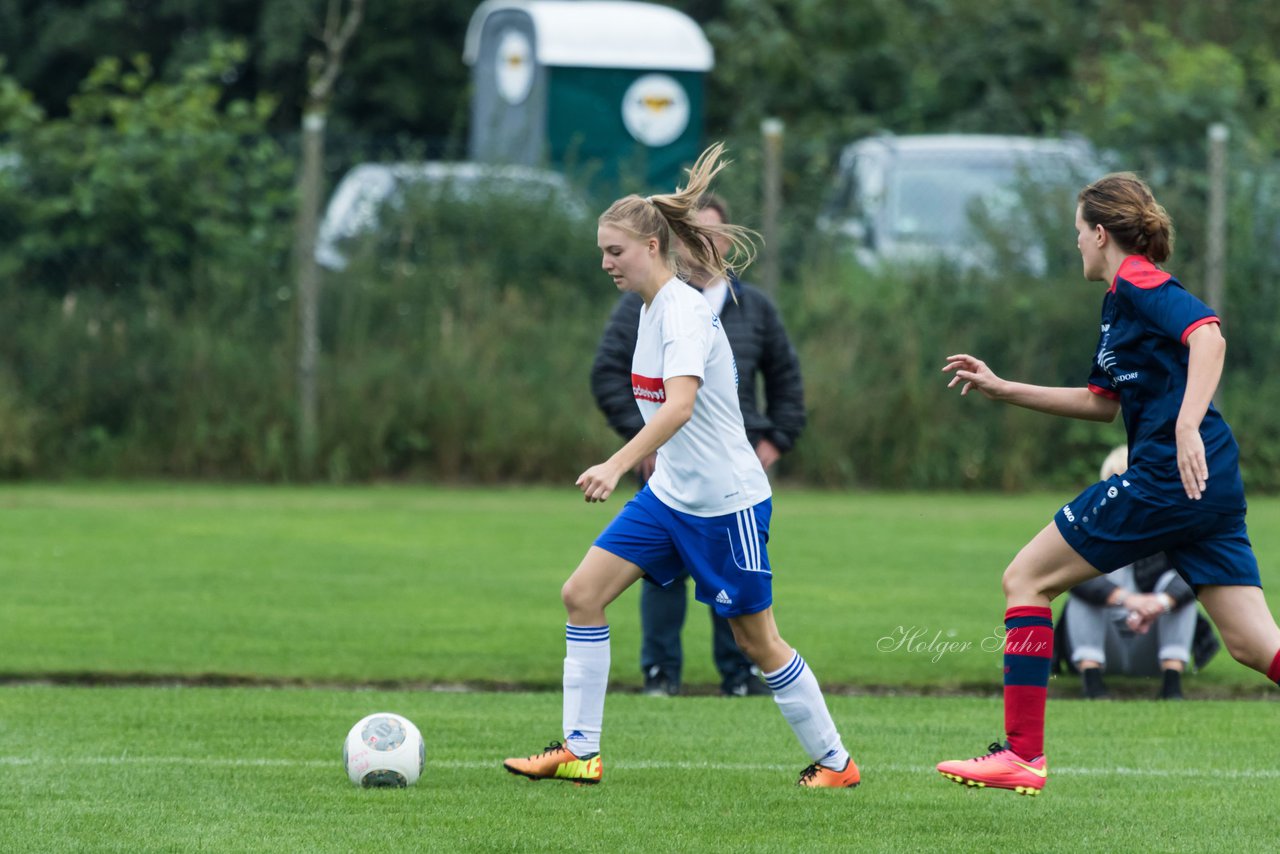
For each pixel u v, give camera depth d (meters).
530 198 59.47
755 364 27.58
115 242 56.94
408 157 59.88
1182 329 17.78
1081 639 27.33
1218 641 29.30
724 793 19.94
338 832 17.78
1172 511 18.08
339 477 55.47
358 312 57.22
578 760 20.34
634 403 27.44
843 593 35.94
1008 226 58.38
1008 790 20.16
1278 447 56.00
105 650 28.98
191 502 50.72
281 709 24.88
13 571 37.44
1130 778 20.97
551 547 42.84
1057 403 19.94
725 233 20.36
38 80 109.56
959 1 90.50
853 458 56.50
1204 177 58.09
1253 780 20.86
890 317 57.44
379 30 105.12
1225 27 96.38
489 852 17.00
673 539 20.11
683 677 28.91
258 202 58.94
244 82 108.44
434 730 23.58
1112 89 71.44
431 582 37.12
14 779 20.16
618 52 70.50
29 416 54.78
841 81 87.94
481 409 56.47
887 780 20.80
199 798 19.28
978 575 38.62
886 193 61.97
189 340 56.03
